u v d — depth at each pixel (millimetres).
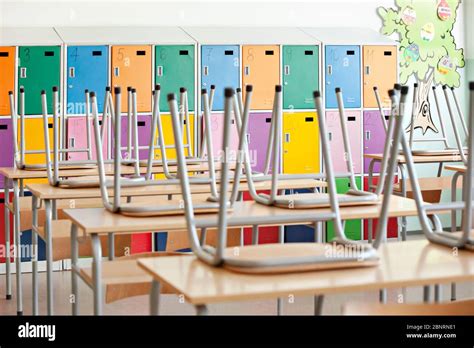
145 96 6543
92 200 4566
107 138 6414
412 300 4918
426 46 7871
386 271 1850
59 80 6328
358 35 7250
